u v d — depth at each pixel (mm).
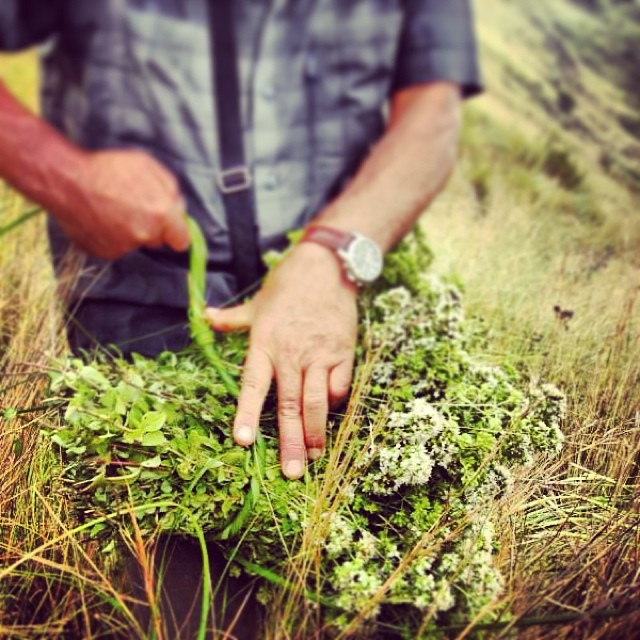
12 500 554
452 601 525
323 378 603
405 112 739
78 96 693
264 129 696
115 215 671
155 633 532
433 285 673
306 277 643
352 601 525
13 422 573
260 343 617
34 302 646
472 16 761
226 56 686
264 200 698
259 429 589
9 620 529
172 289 658
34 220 680
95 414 548
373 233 672
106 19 675
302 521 551
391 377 615
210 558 550
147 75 683
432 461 562
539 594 535
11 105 689
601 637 524
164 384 593
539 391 606
